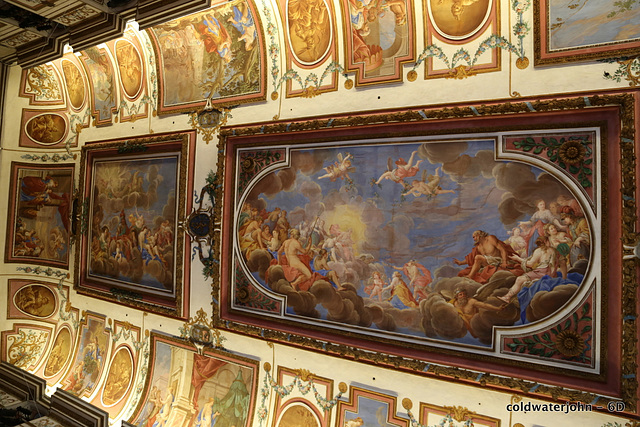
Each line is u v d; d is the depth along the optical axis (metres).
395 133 7.44
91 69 12.35
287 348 8.57
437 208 7.14
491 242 6.72
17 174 13.65
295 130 8.37
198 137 9.98
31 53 10.71
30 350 13.62
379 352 7.39
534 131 6.40
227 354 9.34
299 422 8.33
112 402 11.09
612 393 5.73
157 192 10.85
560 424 6.06
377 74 7.61
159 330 10.62
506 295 6.58
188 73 10.21
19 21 9.49
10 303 13.54
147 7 8.03
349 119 7.73
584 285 6.04
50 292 13.66
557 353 6.16
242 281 9.12
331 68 8.09
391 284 7.49
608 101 5.75
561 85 6.14
